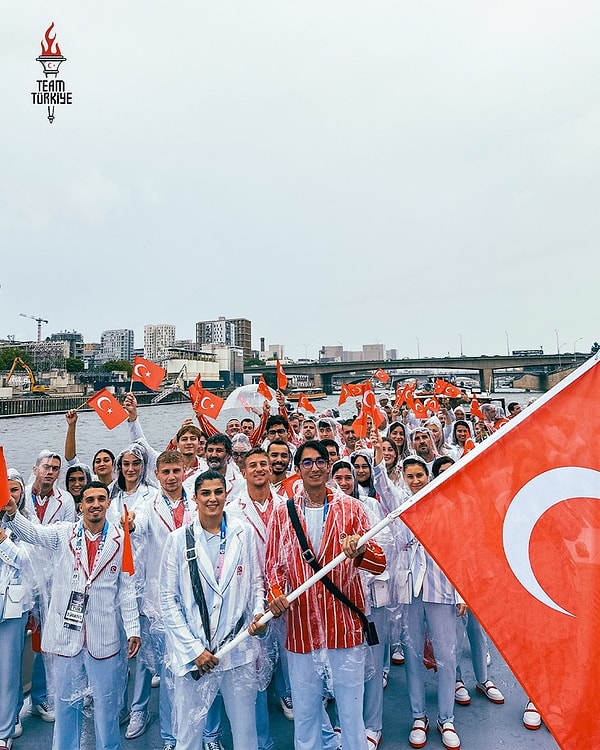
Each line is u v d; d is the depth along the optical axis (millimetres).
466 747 4102
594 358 2857
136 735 4445
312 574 3564
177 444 6395
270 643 3959
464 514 2875
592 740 2449
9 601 4156
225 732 4445
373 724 4211
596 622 2562
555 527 2734
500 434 2914
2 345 167875
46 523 5445
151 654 4500
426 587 4324
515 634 2652
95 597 3912
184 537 3629
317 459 3668
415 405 15641
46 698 4738
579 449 2781
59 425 51906
